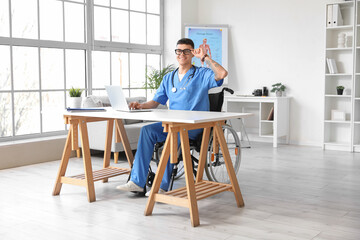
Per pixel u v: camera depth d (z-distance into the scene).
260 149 5.57
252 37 6.32
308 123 5.96
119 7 5.90
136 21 6.18
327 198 3.22
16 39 4.65
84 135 3.16
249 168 4.34
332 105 5.74
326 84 5.52
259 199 3.19
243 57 6.42
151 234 2.45
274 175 4.02
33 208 2.95
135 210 2.91
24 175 4.00
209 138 3.38
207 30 6.40
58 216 2.78
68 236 2.42
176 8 6.47
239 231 2.50
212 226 2.59
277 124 5.74
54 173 4.09
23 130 4.84
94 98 4.92
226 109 6.16
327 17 5.44
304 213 2.85
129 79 6.11
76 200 3.16
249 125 6.47
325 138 5.61
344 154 5.20
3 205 3.02
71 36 5.28
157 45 6.53
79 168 4.33
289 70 6.06
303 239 2.37
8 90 4.66
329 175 4.02
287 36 6.04
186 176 2.64
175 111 3.18
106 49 5.68
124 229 2.54
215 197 3.25
